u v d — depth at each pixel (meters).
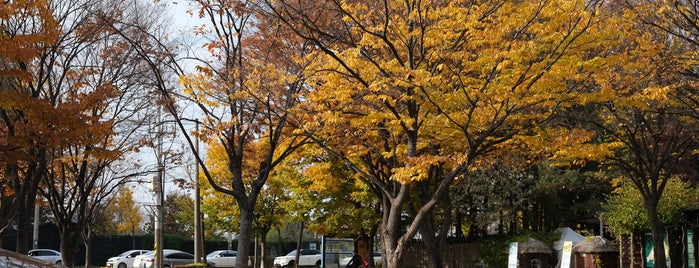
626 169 20.98
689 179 27.77
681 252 27.61
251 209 17.05
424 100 13.99
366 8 15.02
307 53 17.20
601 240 28.06
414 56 15.45
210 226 39.53
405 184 15.73
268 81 15.91
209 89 16.33
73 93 17.09
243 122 16.97
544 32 13.66
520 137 15.01
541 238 32.03
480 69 14.41
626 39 15.69
